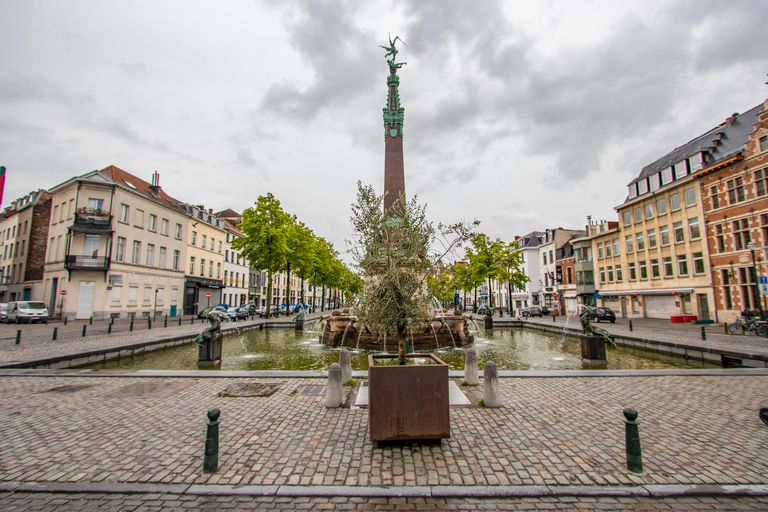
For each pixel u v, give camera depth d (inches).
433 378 185.9
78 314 1101.7
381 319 246.2
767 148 845.8
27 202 1515.7
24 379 325.4
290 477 155.0
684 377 334.3
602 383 313.0
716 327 851.4
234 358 504.1
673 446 186.9
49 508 134.2
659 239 1175.0
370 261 253.8
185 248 1558.8
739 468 164.1
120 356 490.9
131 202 1242.0
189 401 261.4
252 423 217.6
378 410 183.0
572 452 179.5
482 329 965.2
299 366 445.1
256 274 2299.5
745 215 895.1
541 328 957.2
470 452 179.2
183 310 1530.5
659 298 1186.0
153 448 183.0
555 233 1903.3
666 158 1251.2
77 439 193.8
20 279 1400.1
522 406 250.7
